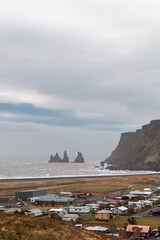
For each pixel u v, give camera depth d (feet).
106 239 147.64
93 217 367.25
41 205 482.69
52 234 123.75
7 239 107.65
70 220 330.34
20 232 116.67
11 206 464.24
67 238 124.06
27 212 373.81
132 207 438.40
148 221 343.05
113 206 442.09
